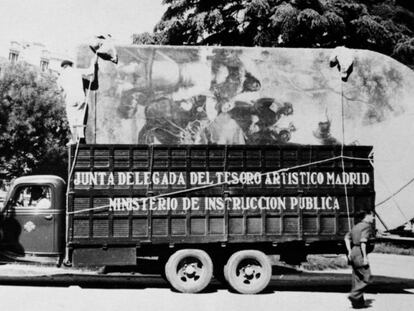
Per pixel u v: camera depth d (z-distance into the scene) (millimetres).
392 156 12461
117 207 10711
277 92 12422
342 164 11273
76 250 10625
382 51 21750
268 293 11008
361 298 9336
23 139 32969
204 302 9695
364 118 12508
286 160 11164
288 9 19938
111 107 11914
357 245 9406
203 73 12297
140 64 12102
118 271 12305
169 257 11055
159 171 10875
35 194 11383
